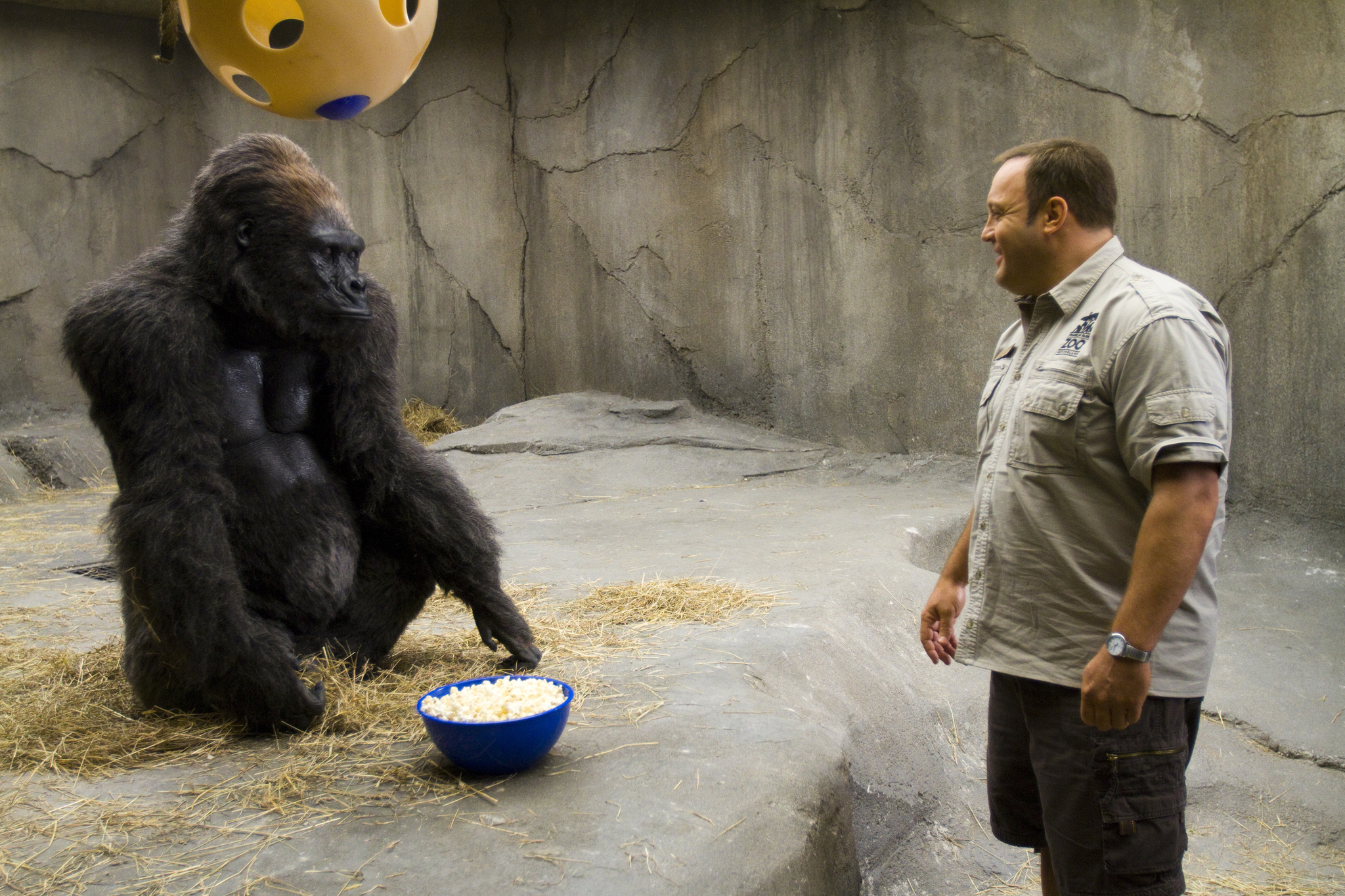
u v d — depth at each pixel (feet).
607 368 40.04
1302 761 17.17
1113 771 8.63
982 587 9.69
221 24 9.53
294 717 11.46
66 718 12.12
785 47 34.47
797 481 32.22
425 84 43.52
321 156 46.34
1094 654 8.93
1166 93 27.94
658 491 31.09
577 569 20.72
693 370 37.81
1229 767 16.92
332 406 12.91
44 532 28.09
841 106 33.47
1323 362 25.85
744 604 17.22
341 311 11.87
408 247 44.91
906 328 32.89
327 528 12.73
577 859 8.76
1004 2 30.27
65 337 11.48
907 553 22.57
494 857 8.78
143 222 46.73
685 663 13.94
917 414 32.89
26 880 8.49
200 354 11.51
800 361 35.24
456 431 42.06
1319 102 25.62
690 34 36.55
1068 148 9.27
